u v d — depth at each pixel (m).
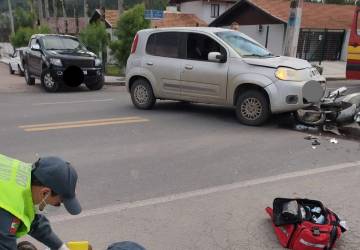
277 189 5.24
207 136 7.82
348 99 8.54
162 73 9.85
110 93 14.90
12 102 12.34
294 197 4.98
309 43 31.48
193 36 9.38
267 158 6.52
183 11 44.22
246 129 8.41
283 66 8.30
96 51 22.80
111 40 22.67
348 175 5.79
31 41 17.45
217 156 6.59
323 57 32.19
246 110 8.70
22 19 53.38
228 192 5.14
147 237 4.04
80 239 3.99
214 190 5.20
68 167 2.39
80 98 13.27
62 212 4.54
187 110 10.45
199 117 9.58
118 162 6.25
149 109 10.52
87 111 10.48
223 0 41.34
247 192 5.14
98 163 6.20
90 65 15.65
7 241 2.26
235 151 6.86
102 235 4.07
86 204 4.76
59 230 4.15
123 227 4.23
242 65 8.64
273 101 8.24
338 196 5.03
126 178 5.58
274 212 4.22
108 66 27.00
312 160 6.46
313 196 5.03
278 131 8.25
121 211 4.59
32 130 8.32
